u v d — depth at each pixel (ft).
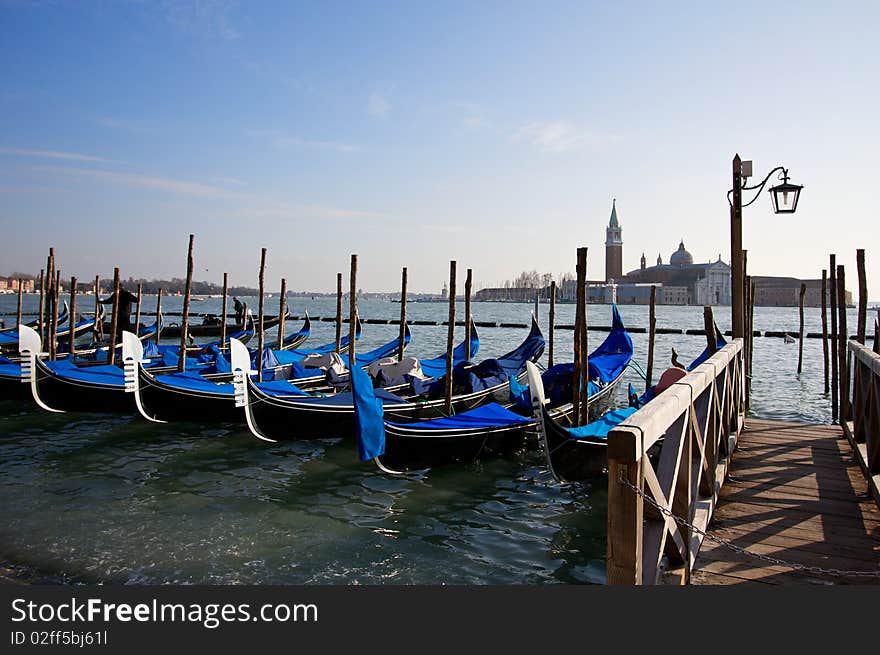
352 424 35.37
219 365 51.42
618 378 45.47
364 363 55.16
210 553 20.85
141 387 37.58
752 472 20.61
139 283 72.02
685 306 409.90
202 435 37.81
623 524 7.73
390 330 156.35
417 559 20.54
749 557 13.80
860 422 22.39
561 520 24.30
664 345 112.47
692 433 12.85
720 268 414.41
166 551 21.02
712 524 15.87
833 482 19.42
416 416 37.14
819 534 15.17
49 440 36.70
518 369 47.88
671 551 11.79
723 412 19.58
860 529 15.48
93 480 29.14
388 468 28.68
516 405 34.91
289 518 24.30
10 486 28.07
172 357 58.39
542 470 30.81
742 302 28.71
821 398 54.65
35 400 39.88
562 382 38.14
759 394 56.95
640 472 7.97
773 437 26.02
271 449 34.68
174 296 453.99
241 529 23.09
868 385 19.85
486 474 30.22
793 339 115.14
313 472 30.53
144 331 89.97
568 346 117.91
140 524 23.52
